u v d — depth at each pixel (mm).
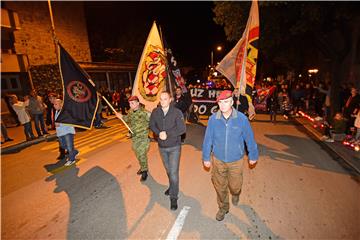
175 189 3539
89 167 5602
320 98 10797
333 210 3430
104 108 15086
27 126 8391
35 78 13617
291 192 3977
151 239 3006
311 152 6051
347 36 9781
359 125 5863
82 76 5074
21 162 6332
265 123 10047
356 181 4344
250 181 4434
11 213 3779
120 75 21766
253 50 4410
